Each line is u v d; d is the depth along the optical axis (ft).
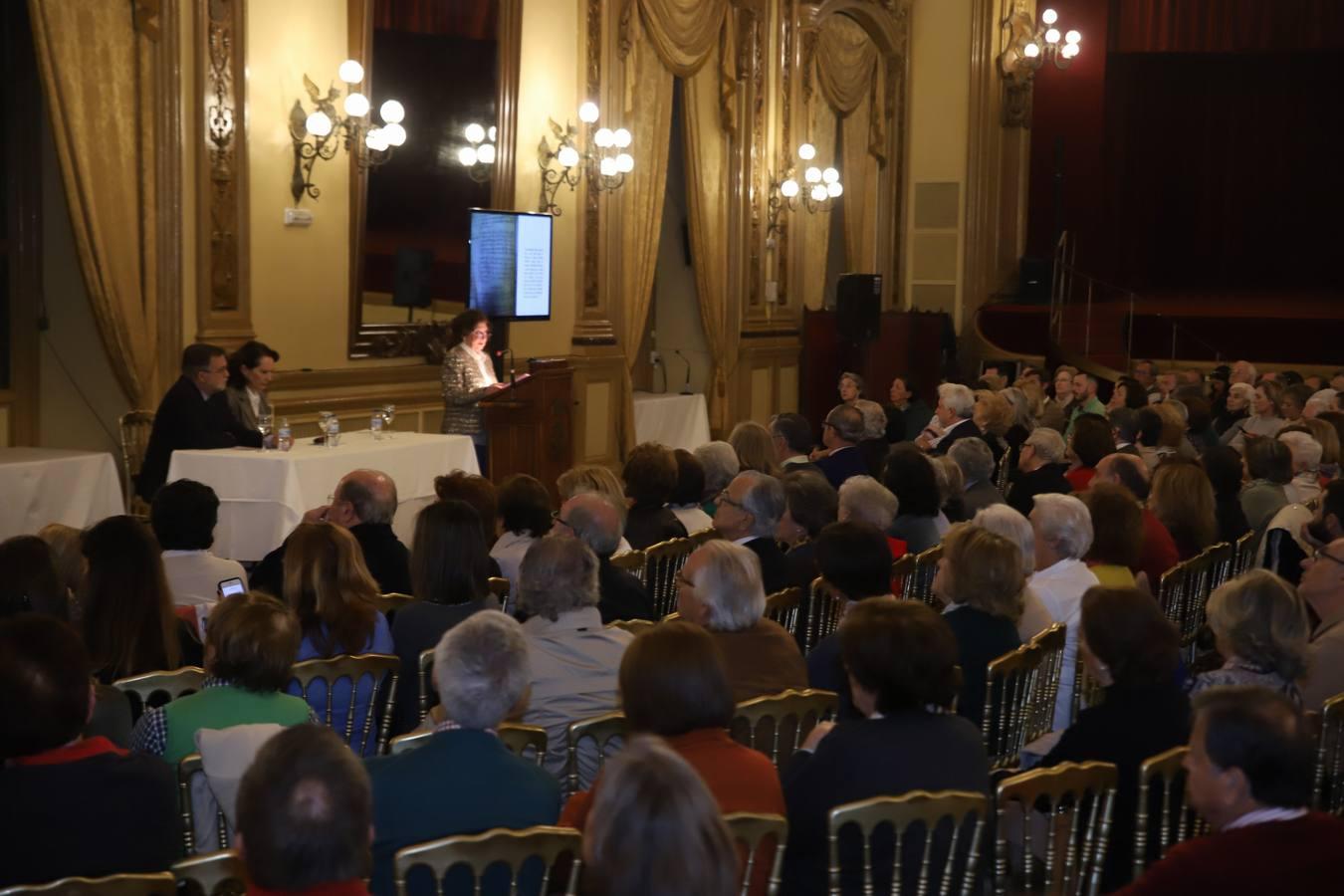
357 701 12.56
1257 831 7.73
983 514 15.88
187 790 9.66
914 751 9.49
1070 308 55.01
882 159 53.52
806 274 48.39
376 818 8.52
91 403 26.22
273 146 27.71
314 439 24.62
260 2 27.14
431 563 13.58
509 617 9.34
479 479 17.84
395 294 31.12
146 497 22.72
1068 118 58.34
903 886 9.16
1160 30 62.44
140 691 11.25
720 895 5.26
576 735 10.43
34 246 26.13
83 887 7.24
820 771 9.50
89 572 12.54
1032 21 56.24
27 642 8.54
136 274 25.14
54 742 8.53
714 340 42.68
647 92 38.60
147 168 25.14
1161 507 20.18
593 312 37.35
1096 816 9.84
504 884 8.47
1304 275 67.26
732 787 8.93
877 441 27.02
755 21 43.19
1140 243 68.39
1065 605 15.21
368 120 29.76
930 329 48.47
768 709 11.14
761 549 16.83
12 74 25.66
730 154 42.75
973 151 55.16
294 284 28.45
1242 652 11.89
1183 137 67.77
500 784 8.79
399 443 24.34
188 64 25.76
